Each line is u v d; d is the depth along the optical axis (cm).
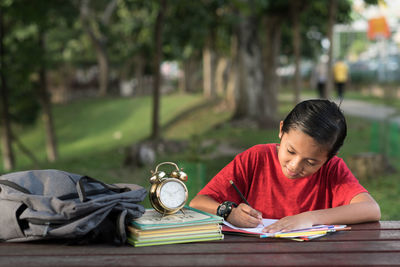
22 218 172
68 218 168
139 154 1045
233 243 177
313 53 3008
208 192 230
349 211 204
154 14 1916
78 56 3309
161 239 174
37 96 1591
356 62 3256
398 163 956
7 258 157
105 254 162
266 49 1773
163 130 2103
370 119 1600
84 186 185
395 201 636
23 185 180
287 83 4575
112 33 2898
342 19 1734
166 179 188
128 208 178
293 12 1562
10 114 1504
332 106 192
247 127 1636
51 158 1684
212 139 1367
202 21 1805
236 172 238
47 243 178
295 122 191
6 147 1356
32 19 1210
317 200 233
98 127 2573
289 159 197
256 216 200
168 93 3906
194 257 158
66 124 2688
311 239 182
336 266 149
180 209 197
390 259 156
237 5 1232
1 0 1161
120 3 1675
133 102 3012
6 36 1445
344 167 233
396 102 2209
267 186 237
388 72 2802
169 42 2062
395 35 2842
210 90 2825
